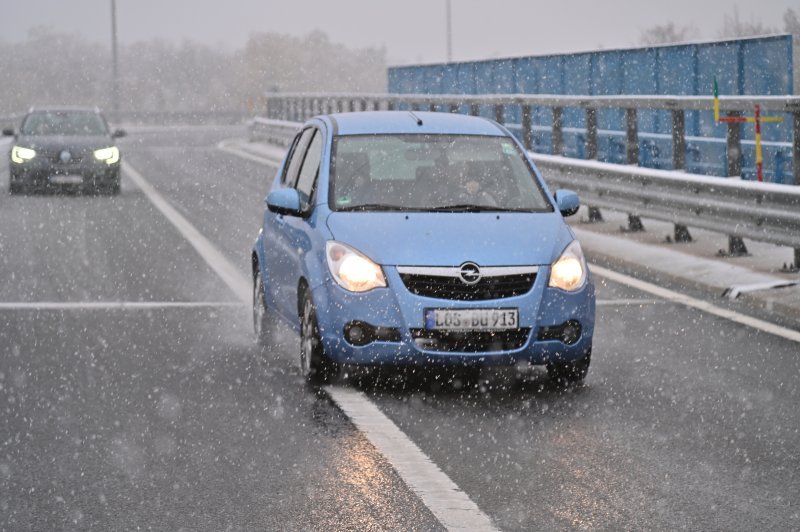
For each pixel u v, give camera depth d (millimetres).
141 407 8922
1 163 38438
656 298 13688
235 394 9328
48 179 27156
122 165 37812
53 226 21016
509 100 23891
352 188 10164
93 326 12125
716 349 10977
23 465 7477
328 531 6316
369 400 9156
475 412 8805
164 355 10781
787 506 6680
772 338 11445
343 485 7086
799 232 14180
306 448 7863
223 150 46719
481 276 9289
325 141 10688
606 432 8234
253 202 25422
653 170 17109
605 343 11289
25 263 16547
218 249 17984
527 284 9375
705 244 17000
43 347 11094
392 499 6824
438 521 6457
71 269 16016
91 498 6859
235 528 6367
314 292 9523
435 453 7750
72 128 28656
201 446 7906
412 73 44156
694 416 8648
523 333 9328
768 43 22547
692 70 25141
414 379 9852
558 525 6391
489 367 10312
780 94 22344
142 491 6977
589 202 18938
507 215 9906
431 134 10797
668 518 6492
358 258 9391
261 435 8172
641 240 17672
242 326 12227
